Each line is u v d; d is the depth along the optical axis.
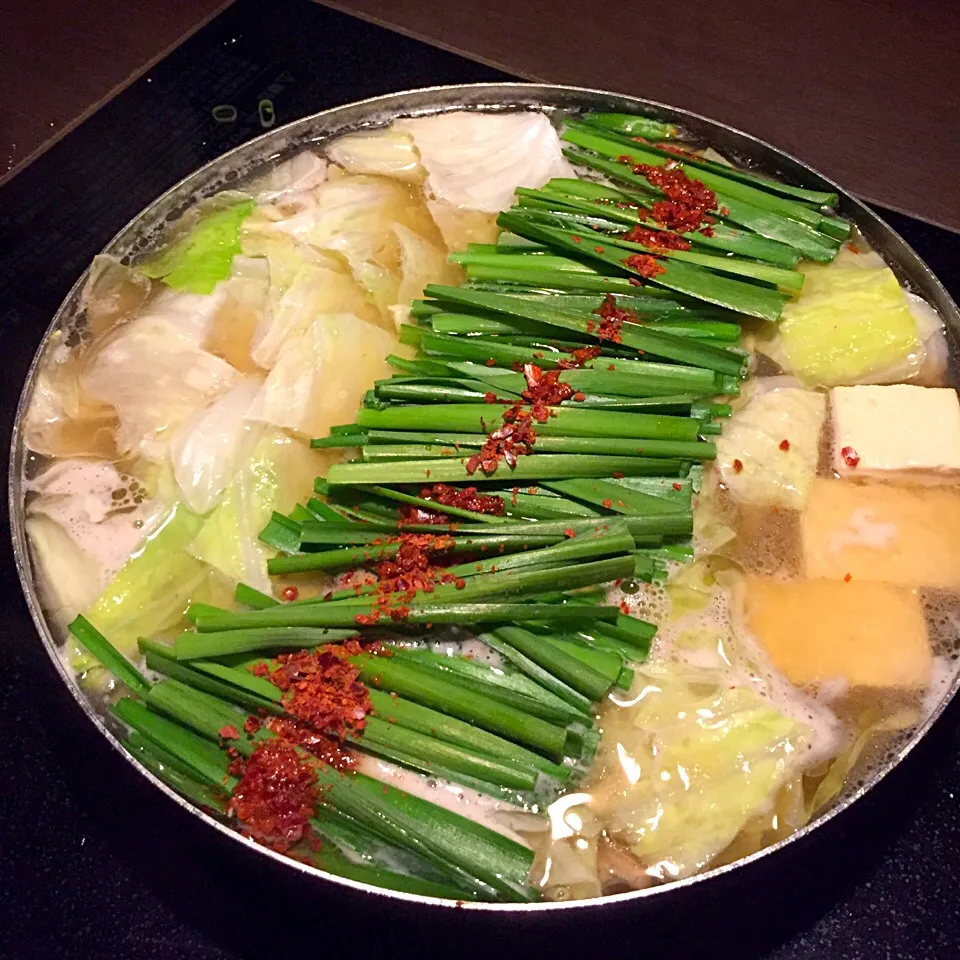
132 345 0.35
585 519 0.30
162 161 0.42
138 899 0.30
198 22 0.47
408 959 0.29
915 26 0.48
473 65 0.46
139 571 0.31
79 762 0.32
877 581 0.31
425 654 0.29
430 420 0.32
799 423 0.33
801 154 0.43
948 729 0.32
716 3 0.48
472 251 0.36
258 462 0.33
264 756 0.28
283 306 0.35
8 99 0.45
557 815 0.28
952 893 0.30
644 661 0.30
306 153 0.39
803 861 0.30
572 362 0.33
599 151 0.39
